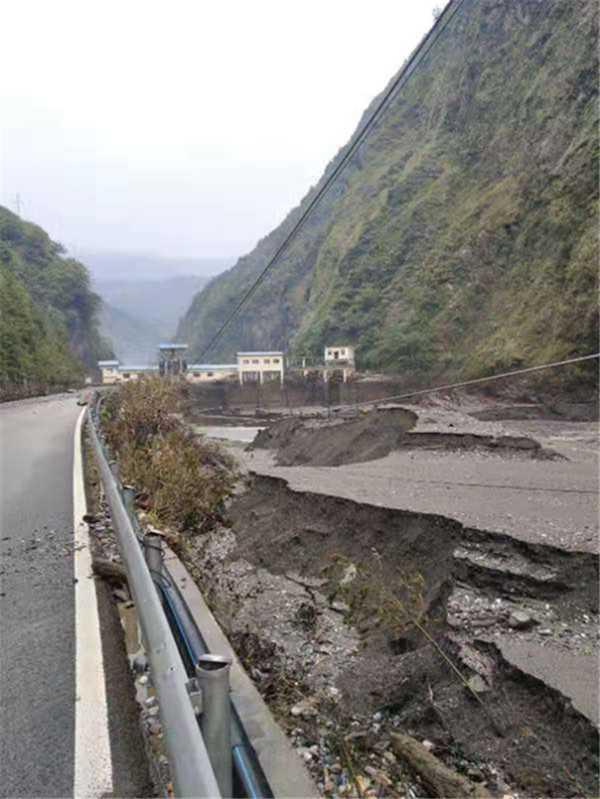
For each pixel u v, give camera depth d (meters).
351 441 15.08
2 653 3.23
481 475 9.12
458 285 57.06
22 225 106.06
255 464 15.21
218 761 1.49
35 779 2.25
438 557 5.61
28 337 52.84
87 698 2.79
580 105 50.56
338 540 6.99
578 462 10.26
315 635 5.06
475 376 44.78
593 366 32.22
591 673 3.46
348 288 72.56
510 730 3.26
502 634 4.09
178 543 5.59
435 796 2.71
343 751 2.86
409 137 76.50
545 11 57.19
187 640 2.23
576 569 4.62
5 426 16.94
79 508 6.57
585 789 2.76
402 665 4.10
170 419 13.08
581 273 38.84
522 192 54.91
